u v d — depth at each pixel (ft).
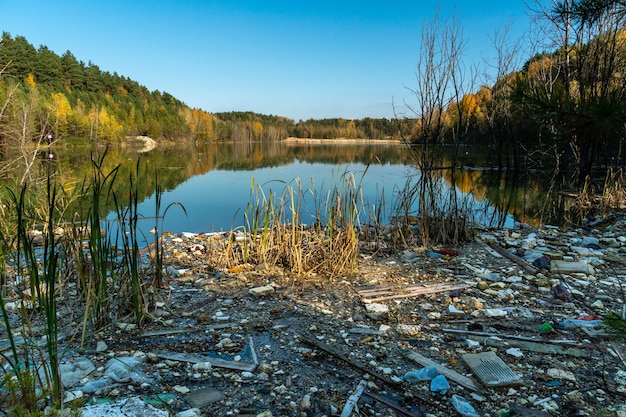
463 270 16.05
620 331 7.00
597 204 32.65
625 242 20.20
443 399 7.93
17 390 6.97
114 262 12.38
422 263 17.01
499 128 63.98
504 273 15.70
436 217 21.24
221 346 9.84
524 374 8.80
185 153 127.03
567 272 15.55
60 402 7.10
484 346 10.03
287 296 13.25
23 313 7.58
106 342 9.91
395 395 8.08
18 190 20.43
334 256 16.05
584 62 39.45
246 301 12.83
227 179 54.90
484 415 7.47
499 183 51.42
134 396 7.65
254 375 8.63
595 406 7.65
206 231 26.09
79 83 212.64
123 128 177.99
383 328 10.91
